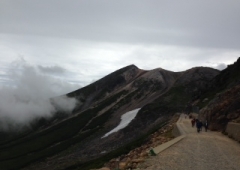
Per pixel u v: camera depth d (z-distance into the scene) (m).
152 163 20.23
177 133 50.00
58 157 172.00
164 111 187.62
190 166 19.84
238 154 26.88
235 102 52.69
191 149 28.27
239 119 44.09
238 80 73.69
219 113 54.59
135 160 21.20
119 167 20.86
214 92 113.56
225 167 20.47
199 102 121.94
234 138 38.88
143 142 65.88
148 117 180.50
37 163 178.88
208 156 24.58
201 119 67.12
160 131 70.56
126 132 159.88
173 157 22.89
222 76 122.31
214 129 52.75
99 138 175.25
